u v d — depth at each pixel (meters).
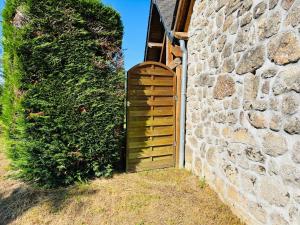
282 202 2.17
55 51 3.65
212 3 3.68
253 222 2.63
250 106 2.67
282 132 2.16
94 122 3.94
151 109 4.75
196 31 4.34
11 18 3.73
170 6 5.93
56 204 3.22
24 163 3.60
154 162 4.83
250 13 2.66
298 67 1.96
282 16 2.14
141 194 3.55
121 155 4.75
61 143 3.71
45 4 3.56
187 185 3.96
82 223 2.83
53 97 3.64
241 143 2.87
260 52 2.47
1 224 2.82
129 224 2.81
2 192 3.55
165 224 2.82
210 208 3.19
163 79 4.82
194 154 4.47
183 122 4.89
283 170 2.15
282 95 2.15
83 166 4.03
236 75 2.97
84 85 3.85
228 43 3.17
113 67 4.16
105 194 3.54
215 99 3.59
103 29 4.10
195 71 4.41
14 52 3.46
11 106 3.90
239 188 2.92
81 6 3.84
